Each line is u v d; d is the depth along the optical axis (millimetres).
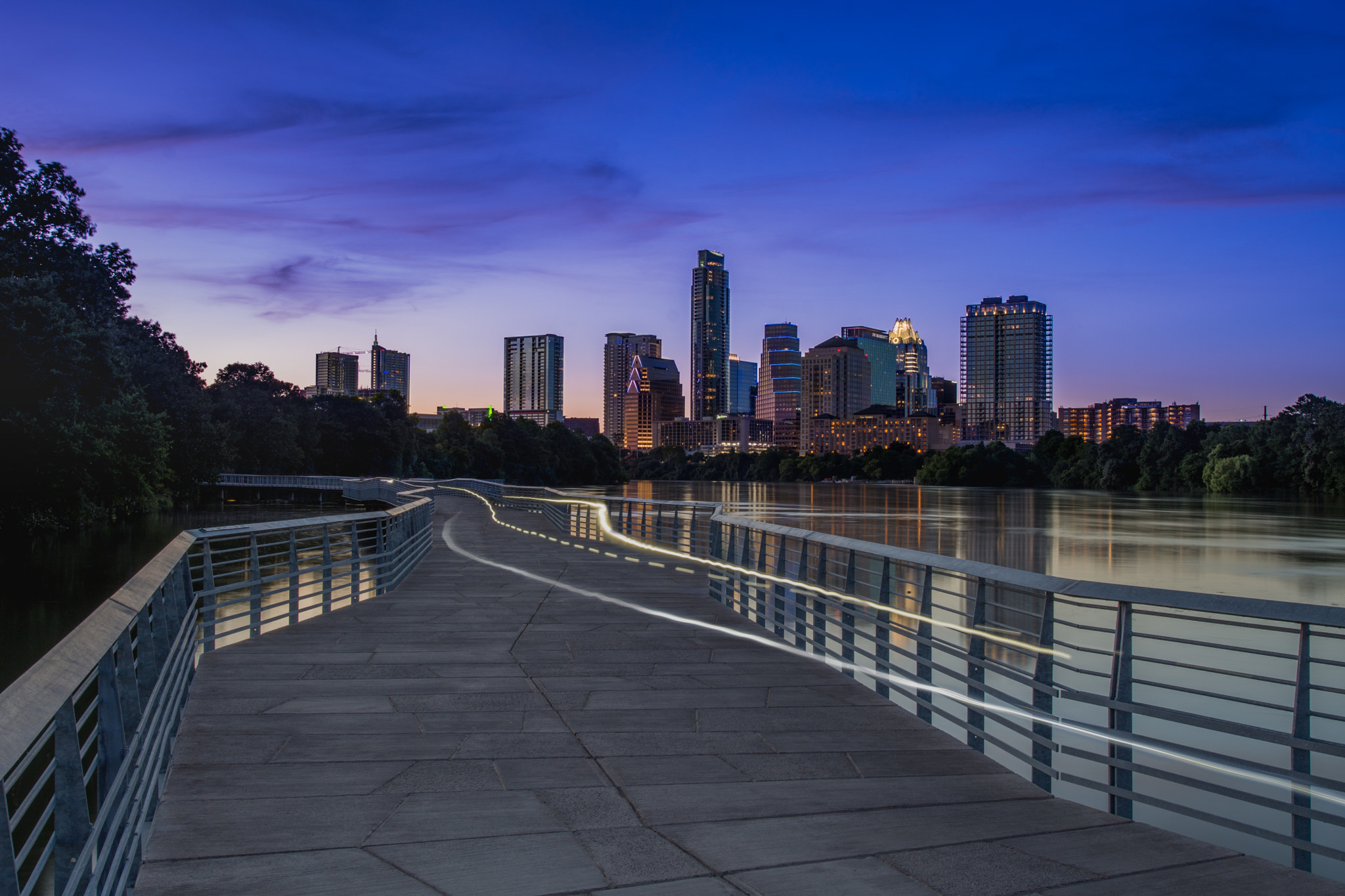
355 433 118688
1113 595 5059
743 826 4762
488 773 5566
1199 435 140875
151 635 5348
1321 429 116188
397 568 15102
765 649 9648
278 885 3936
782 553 10906
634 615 11922
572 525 29094
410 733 6410
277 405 111562
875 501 127188
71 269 43969
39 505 41250
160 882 3957
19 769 2463
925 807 5105
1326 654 24469
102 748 3818
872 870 4195
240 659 8875
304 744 6109
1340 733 17906
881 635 7859
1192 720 4609
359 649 9445
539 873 4105
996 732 15266
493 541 25906
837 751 6160
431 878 4031
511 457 159125
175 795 5094
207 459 67562
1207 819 4500
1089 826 4824
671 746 6219
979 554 59562
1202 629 27812
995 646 23078
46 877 8047
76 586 34750
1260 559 56969
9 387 34375
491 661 8898
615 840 4535
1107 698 5066
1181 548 63000
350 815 4812
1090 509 104688
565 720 6809
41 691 2629
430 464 135500
